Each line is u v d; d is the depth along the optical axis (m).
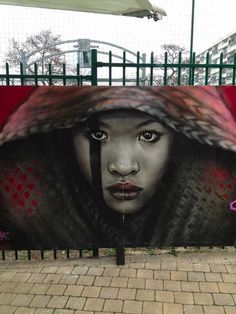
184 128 3.51
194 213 3.70
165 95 3.46
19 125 3.55
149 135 3.52
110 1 4.99
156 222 3.73
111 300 3.02
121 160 3.57
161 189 3.65
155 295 3.09
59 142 3.58
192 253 4.05
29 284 3.34
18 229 3.77
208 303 2.95
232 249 4.14
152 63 3.81
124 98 3.46
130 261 3.85
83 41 14.03
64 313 2.83
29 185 3.68
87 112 3.51
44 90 3.49
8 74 3.78
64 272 3.59
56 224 3.76
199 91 3.46
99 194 3.67
